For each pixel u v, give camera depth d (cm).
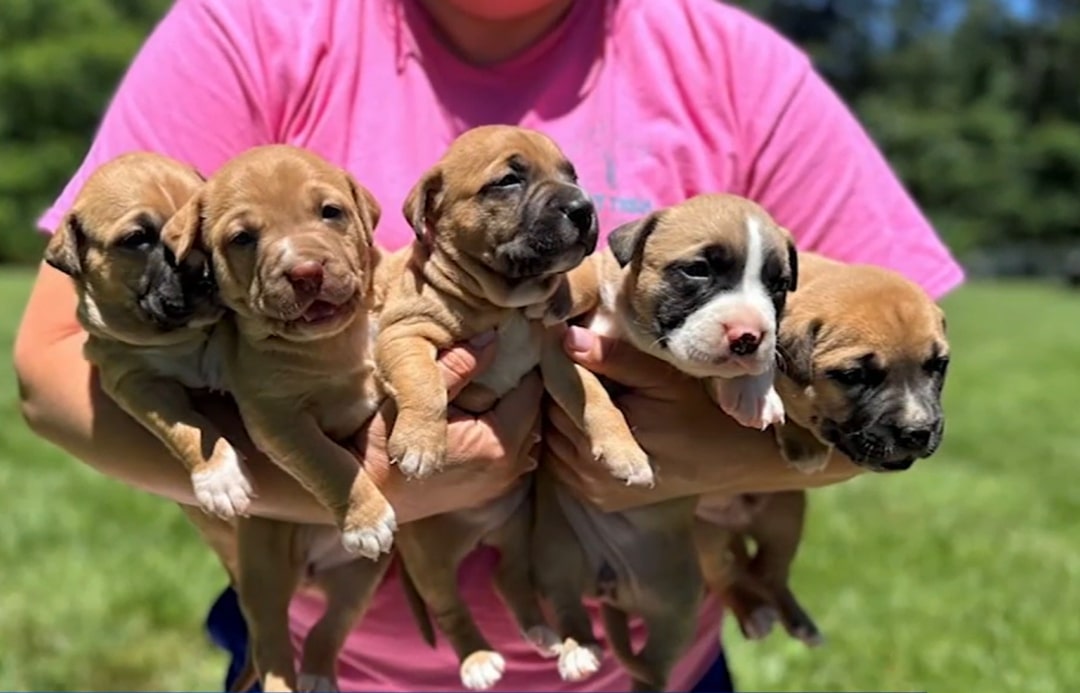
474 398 53
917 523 133
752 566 64
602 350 53
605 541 57
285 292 46
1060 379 236
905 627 103
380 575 55
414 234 53
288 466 49
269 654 53
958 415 197
